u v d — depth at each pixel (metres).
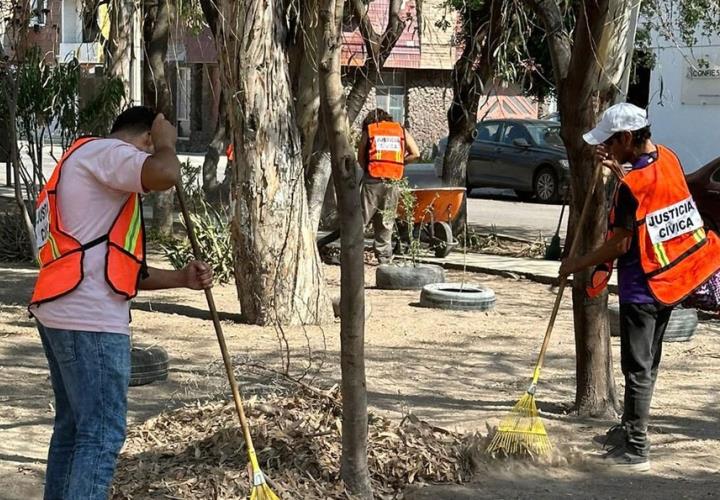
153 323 11.72
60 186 5.07
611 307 11.51
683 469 7.06
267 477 6.09
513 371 9.85
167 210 18.81
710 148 28.34
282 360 9.42
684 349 10.88
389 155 15.74
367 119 15.91
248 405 7.09
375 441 6.80
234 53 11.41
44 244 5.11
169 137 5.18
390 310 12.87
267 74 11.47
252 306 11.77
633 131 6.89
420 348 10.74
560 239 19.33
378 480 6.46
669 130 29.19
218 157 20.88
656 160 6.89
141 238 5.16
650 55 17.69
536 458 7.04
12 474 6.66
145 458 6.45
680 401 8.82
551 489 6.56
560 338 11.41
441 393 8.98
